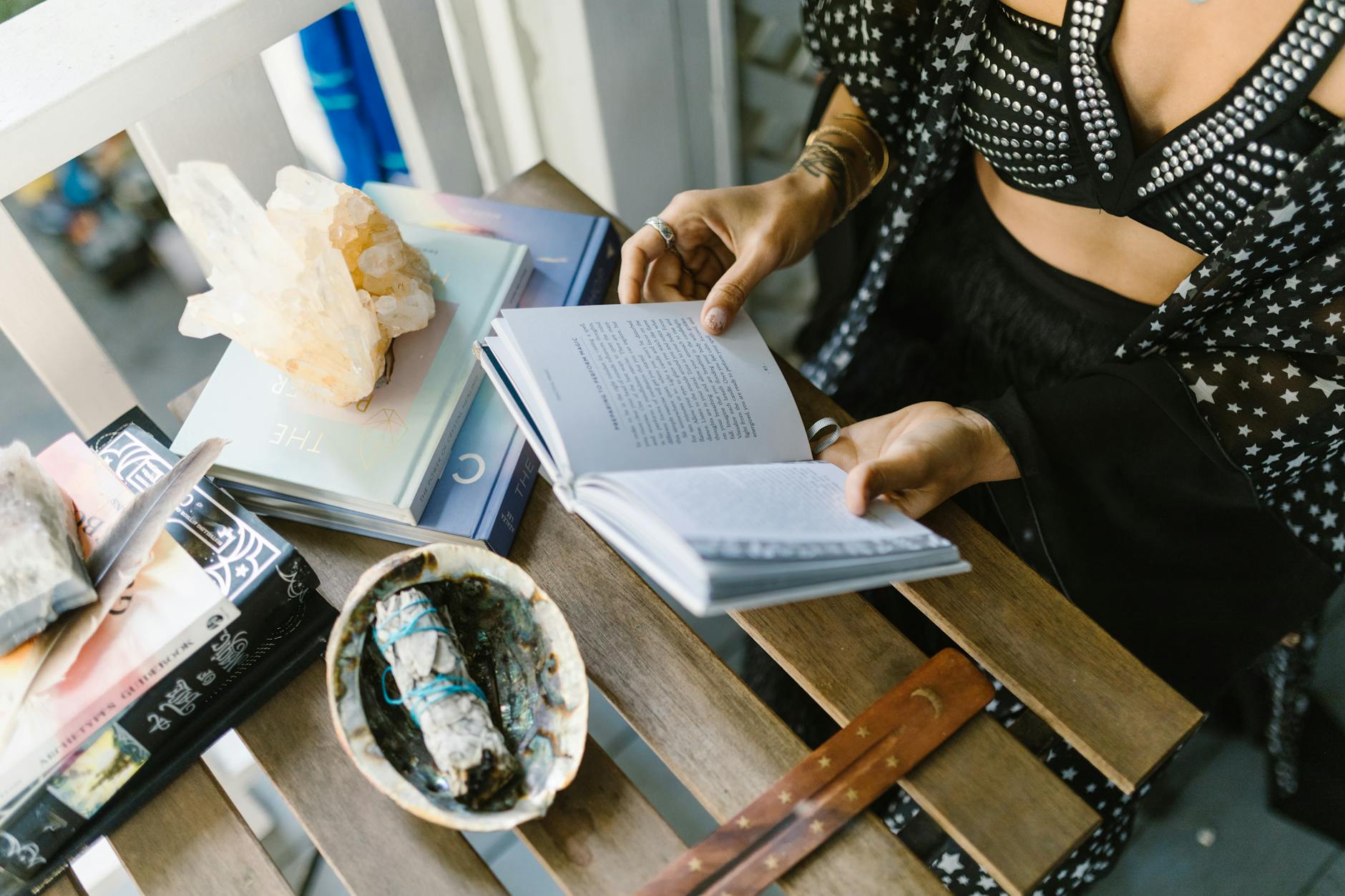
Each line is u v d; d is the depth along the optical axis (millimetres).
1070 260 890
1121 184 776
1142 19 702
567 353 674
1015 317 942
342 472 688
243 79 925
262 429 713
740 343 739
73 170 1092
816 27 928
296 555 635
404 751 593
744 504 576
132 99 788
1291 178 661
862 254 1107
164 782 633
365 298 706
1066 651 656
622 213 1409
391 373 730
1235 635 840
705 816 1187
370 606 609
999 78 800
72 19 787
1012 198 925
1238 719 1213
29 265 867
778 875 588
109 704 584
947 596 680
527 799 577
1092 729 627
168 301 1282
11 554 577
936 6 832
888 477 623
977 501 920
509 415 739
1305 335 719
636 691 656
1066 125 774
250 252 642
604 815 608
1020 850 597
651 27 1202
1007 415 743
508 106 1312
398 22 1006
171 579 615
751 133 1537
